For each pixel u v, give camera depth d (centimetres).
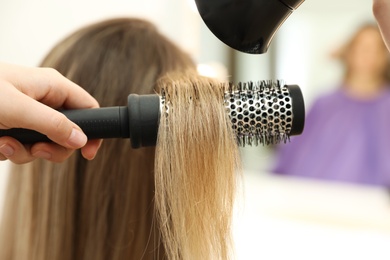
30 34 104
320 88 121
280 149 121
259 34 33
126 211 50
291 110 34
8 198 58
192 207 35
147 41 50
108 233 50
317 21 118
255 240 97
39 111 32
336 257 92
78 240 51
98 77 49
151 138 33
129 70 48
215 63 112
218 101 34
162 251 45
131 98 34
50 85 38
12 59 105
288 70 120
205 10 33
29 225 54
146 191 49
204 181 34
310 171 119
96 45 50
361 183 116
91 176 50
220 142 34
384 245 95
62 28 104
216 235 36
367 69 116
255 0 31
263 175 120
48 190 52
